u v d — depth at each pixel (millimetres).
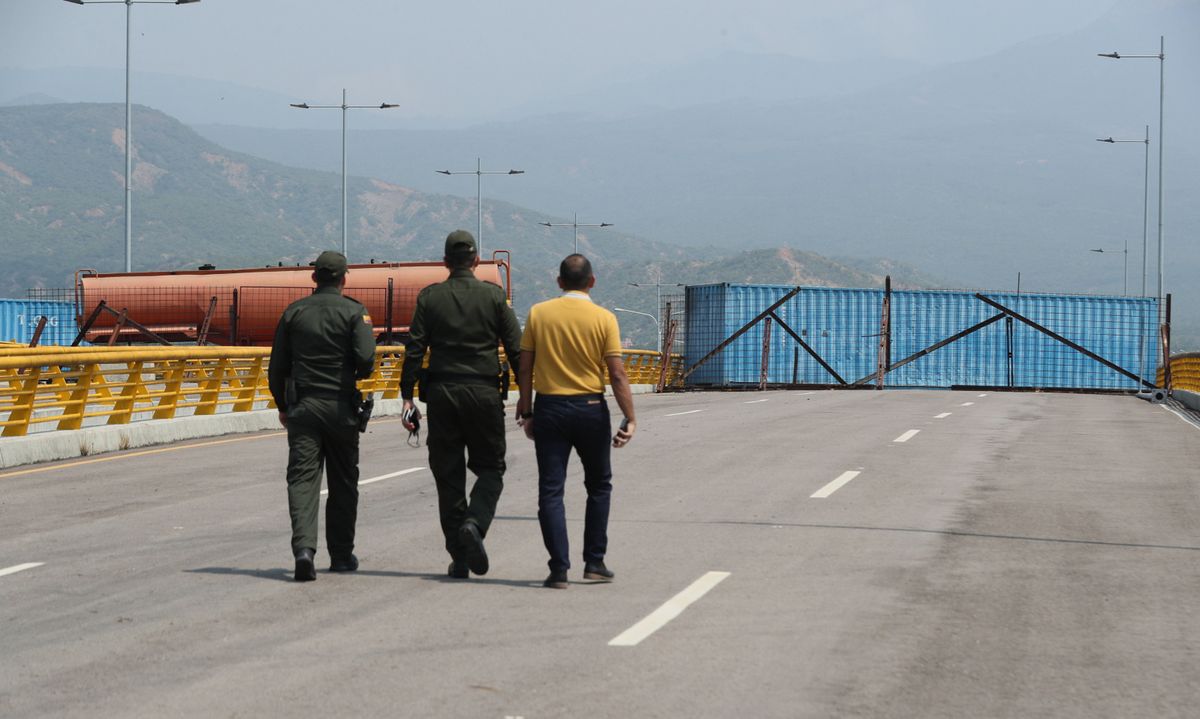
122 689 7875
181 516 15383
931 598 10531
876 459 21547
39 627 9609
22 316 64000
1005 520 14836
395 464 21016
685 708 7418
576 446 11109
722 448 23438
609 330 10930
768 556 12422
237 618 9844
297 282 52594
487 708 7418
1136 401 48094
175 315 52062
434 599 10516
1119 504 16266
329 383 11547
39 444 21812
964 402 41781
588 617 9805
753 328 57875
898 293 58812
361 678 8086
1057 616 9898
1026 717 7332
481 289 11211
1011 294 59031
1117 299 59750
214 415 28125
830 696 7684
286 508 16031
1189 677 8195
